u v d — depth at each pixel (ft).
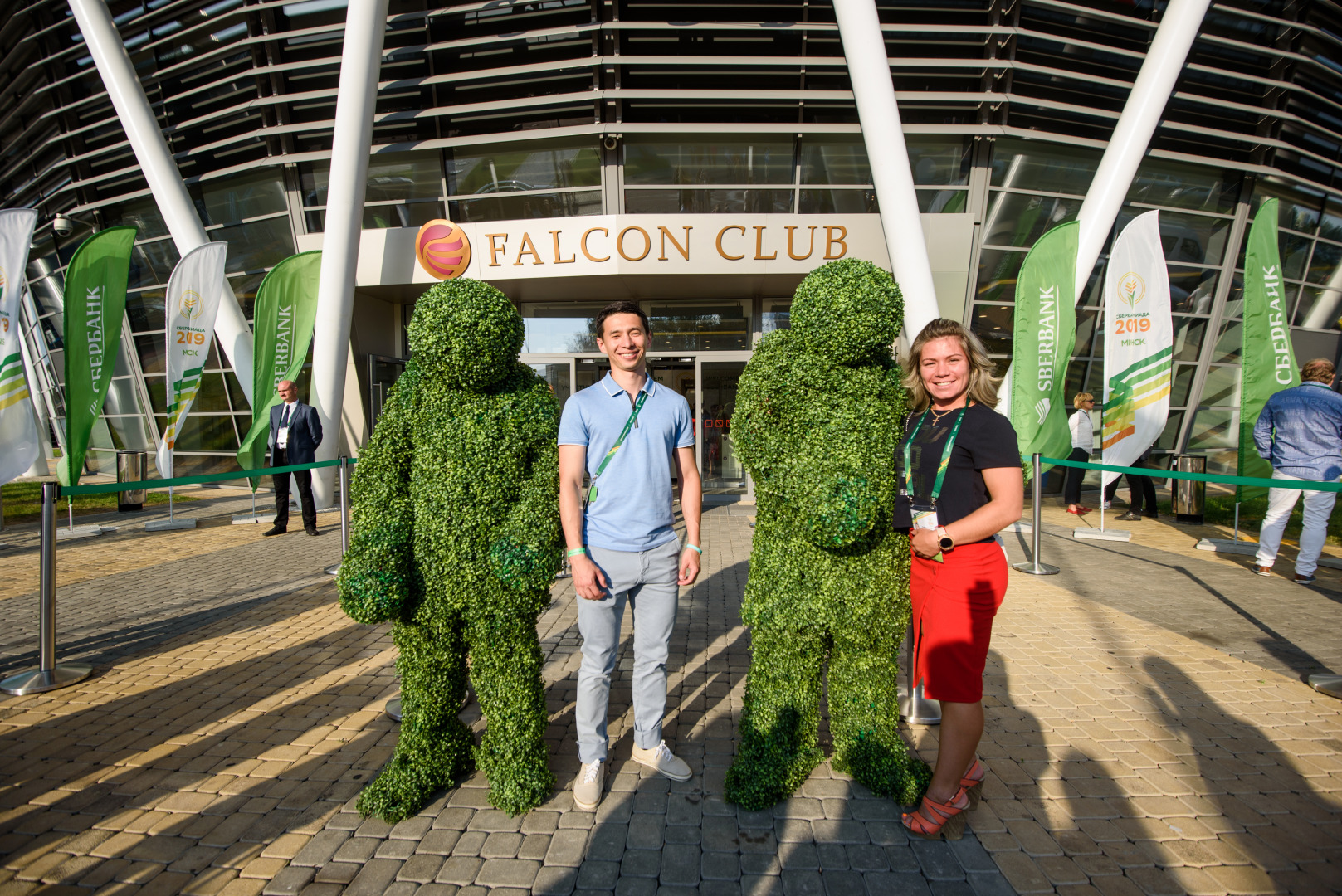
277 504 25.09
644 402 7.50
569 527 7.12
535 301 34.58
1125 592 16.63
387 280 30.48
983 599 6.47
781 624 7.43
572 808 7.42
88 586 17.75
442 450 7.05
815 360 7.19
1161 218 31.86
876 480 6.76
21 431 14.85
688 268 28.45
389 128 30.27
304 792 7.85
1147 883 6.27
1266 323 20.85
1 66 38.78
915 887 6.19
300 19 30.83
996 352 30.81
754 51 28.73
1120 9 29.91
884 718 7.68
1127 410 22.31
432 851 6.72
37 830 7.15
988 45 28.17
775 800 7.43
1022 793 7.75
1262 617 14.55
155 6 33.63
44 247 42.60
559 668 11.65
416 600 7.35
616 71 28.02
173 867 6.54
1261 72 31.50
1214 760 8.52
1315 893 6.16
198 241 29.37
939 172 29.45
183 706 10.27
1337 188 33.96
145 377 38.96
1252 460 21.34
